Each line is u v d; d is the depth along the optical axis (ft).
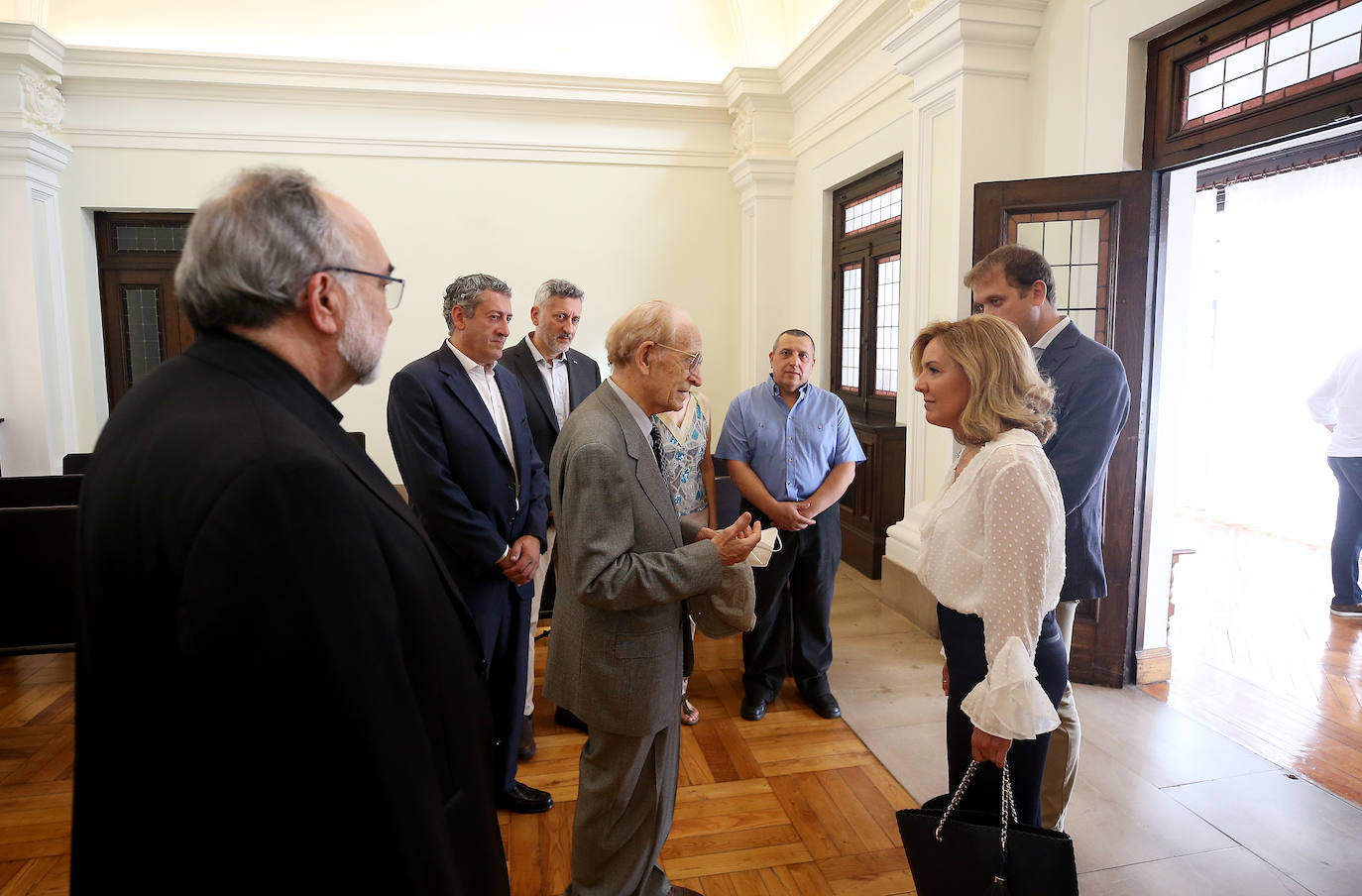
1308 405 13.35
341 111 18.83
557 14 20.16
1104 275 9.95
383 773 2.48
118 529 2.34
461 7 19.72
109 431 2.56
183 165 18.38
